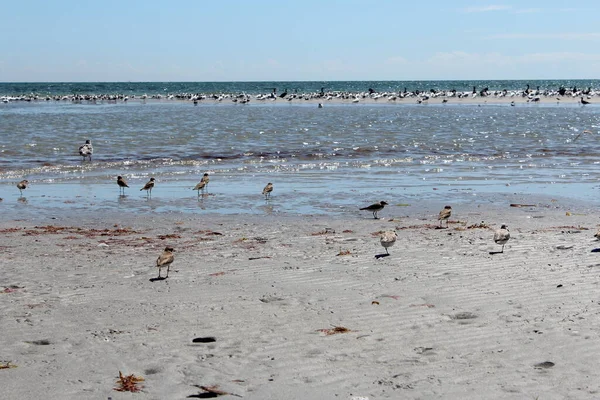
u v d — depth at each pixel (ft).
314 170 110.42
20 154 127.54
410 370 28.04
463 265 45.83
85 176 102.63
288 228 63.72
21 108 329.31
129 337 32.50
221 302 38.14
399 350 30.37
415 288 40.29
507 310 35.63
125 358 29.78
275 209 75.56
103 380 27.35
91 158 122.72
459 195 84.79
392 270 44.93
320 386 26.55
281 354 30.07
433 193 86.53
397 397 25.45
